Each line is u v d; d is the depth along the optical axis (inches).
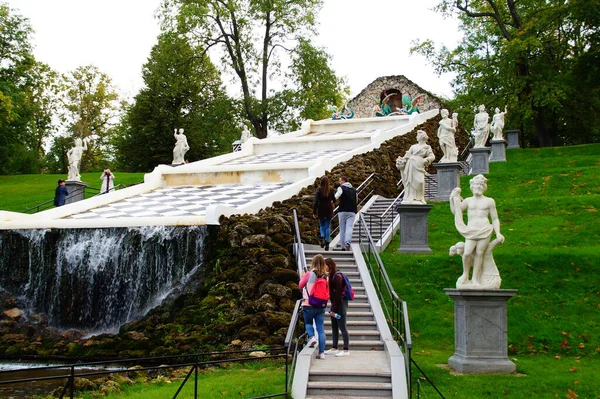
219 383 422.0
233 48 1860.2
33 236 752.3
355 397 389.7
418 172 740.0
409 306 601.9
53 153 2495.1
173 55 1884.8
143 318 643.5
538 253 675.4
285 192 812.6
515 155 1476.4
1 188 1514.5
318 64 1847.9
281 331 542.9
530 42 1555.1
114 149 2445.9
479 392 393.1
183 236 692.7
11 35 1957.4
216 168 1021.2
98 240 727.7
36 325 705.6
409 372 380.8
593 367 461.1
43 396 450.9
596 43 1670.8
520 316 567.5
